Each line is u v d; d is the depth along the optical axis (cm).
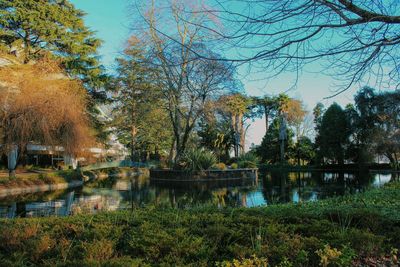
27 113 1593
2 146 1617
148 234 370
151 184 2014
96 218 492
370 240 354
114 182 2198
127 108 3334
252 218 447
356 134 3478
